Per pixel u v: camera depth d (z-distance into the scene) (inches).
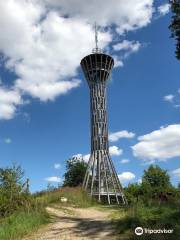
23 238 753.0
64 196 1740.9
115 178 2662.4
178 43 855.7
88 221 970.7
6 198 1012.5
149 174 2773.1
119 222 780.6
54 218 1047.0
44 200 1422.2
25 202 1057.5
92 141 2748.5
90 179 2701.8
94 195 2517.2
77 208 1524.4
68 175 3004.4
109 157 2711.6
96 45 2893.7
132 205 1069.8
